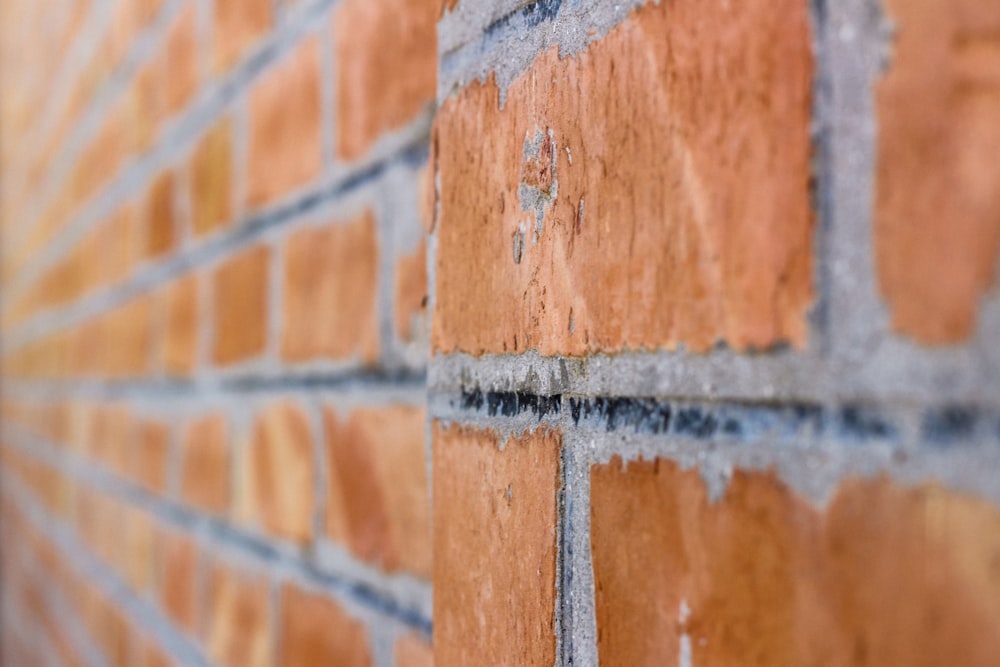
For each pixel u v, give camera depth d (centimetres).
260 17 66
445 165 43
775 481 29
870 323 26
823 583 28
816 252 28
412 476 50
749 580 30
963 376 24
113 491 104
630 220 35
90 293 119
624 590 36
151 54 88
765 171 30
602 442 36
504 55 40
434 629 43
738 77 31
